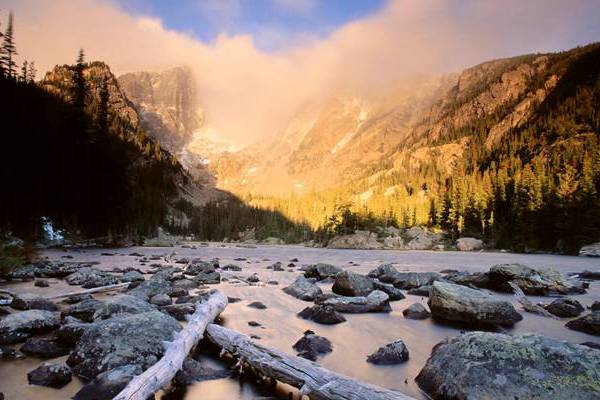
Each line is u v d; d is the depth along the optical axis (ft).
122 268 74.08
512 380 15.99
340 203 380.58
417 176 615.57
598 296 48.91
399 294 46.52
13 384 18.40
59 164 143.74
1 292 38.93
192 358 23.06
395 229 339.16
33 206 129.80
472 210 293.64
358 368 21.98
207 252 165.48
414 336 29.45
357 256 160.86
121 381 17.67
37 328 26.45
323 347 25.17
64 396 17.24
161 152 632.79
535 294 49.85
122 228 186.70
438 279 58.23
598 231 189.06
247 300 42.96
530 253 207.72
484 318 33.12
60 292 43.91
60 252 114.73
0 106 123.95
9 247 68.23
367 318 35.58
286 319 34.09
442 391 17.52
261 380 20.21
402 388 19.11
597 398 14.44
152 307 31.55
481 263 118.93
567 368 15.76
